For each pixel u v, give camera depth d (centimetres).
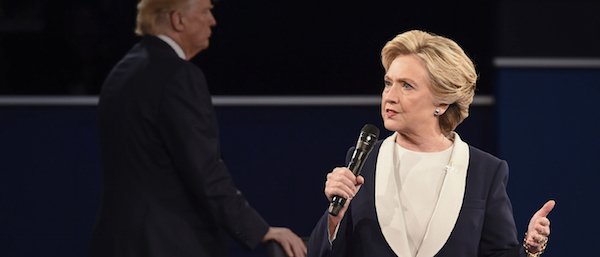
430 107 624
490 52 1301
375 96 1281
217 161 659
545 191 1302
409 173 636
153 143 657
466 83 623
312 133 1279
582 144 1302
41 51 1252
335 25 1274
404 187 632
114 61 1261
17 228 1237
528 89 1303
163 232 649
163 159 659
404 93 621
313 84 1281
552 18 1298
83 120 1252
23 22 1245
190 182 648
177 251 651
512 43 1296
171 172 661
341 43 1277
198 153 643
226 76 1275
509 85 1301
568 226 1298
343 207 593
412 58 619
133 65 682
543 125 1303
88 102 1252
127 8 1254
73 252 1242
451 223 605
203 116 657
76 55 1256
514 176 1303
